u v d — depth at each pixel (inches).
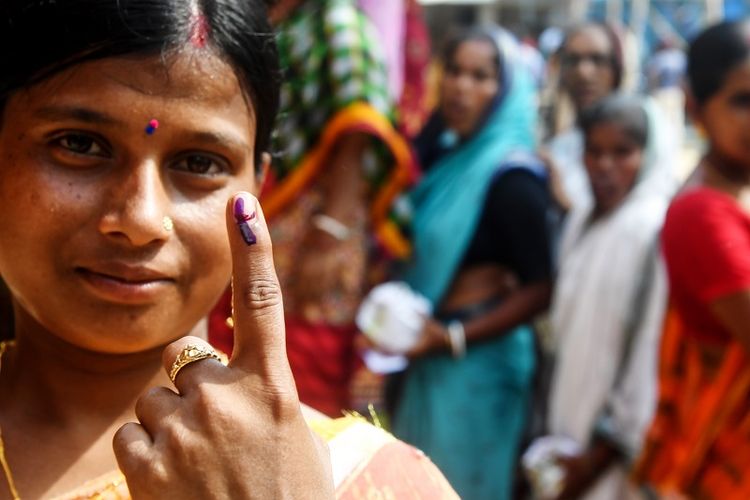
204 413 32.0
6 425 40.6
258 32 39.8
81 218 36.5
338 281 102.5
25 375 41.3
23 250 37.1
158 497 31.5
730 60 86.2
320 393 103.7
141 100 36.1
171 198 38.0
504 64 123.3
